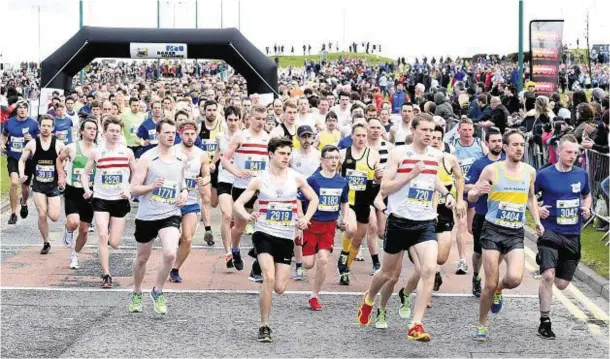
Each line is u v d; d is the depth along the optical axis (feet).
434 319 30.81
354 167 35.37
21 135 49.80
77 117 70.74
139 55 85.15
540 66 72.84
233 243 38.22
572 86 125.90
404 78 158.51
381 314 29.40
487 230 28.17
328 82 154.81
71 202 38.34
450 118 71.97
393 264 28.30
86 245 44.68
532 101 65.72
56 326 29.27
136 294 31.30
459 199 32.96
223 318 30.58
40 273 37.83
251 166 38.50
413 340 27.99
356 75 198.08
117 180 34.91
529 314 31.65
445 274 38.45
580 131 48.16
